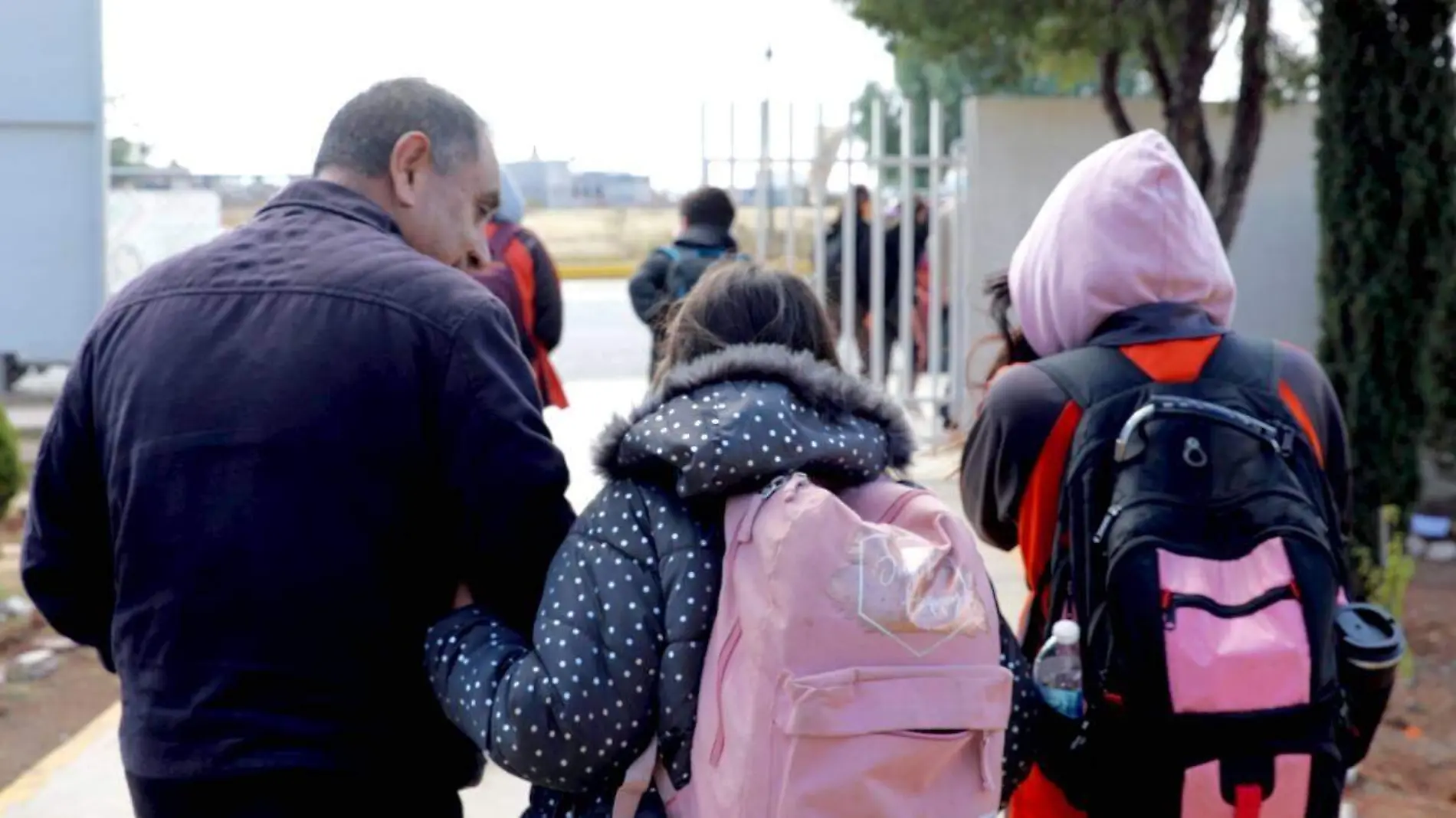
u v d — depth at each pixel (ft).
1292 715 7.84
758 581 6.69
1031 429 8.54
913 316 37.58
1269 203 33.17
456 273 7.72
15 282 36.55
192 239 45.14
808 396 7.24
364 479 7.29
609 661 6.89
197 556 7.25
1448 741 18.24
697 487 6.89
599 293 97.96
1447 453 29.68
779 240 38.83
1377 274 22.41
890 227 37.68
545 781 7.07
